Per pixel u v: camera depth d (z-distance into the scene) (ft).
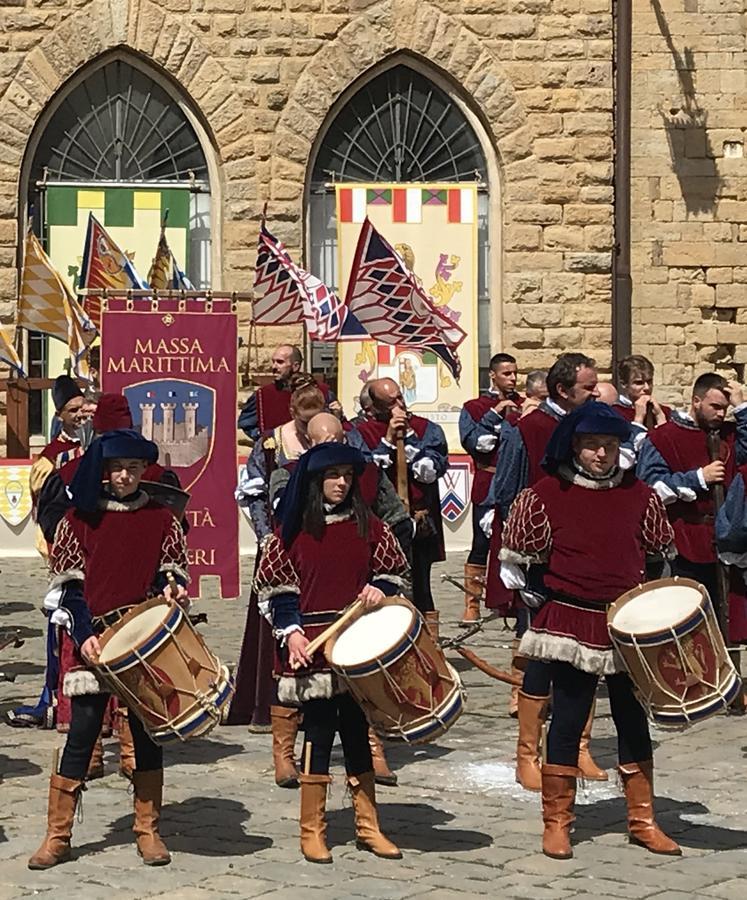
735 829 29.27
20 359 73.67
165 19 73.77
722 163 79.46
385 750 35.50
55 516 32.17
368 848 27.66
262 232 51.24
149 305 47.98
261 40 74.28
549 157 75.97
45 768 33.73
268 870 26.66
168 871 26.66
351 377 74.18
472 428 50.19
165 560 27.73
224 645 47.85
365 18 74.69
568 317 76.48
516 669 38.63
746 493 37.60
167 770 33.63
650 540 27.89
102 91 74.28
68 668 27.50
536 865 26.86
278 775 32.37
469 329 75.05
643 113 79.15
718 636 26.99
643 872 26.45
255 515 35.47
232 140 74.28
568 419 27.89
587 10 75.82
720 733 37.32
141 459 27.68
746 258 79.71
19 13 73.15
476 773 33.45
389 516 32.24
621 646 26.58
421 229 75.05
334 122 75.51
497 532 37.14
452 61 75.20
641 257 79.51
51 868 26.86
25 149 73.31
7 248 73.15
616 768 32.50
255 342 74.08
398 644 26.18
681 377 79.87
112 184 74.28
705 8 79.10
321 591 27.37
